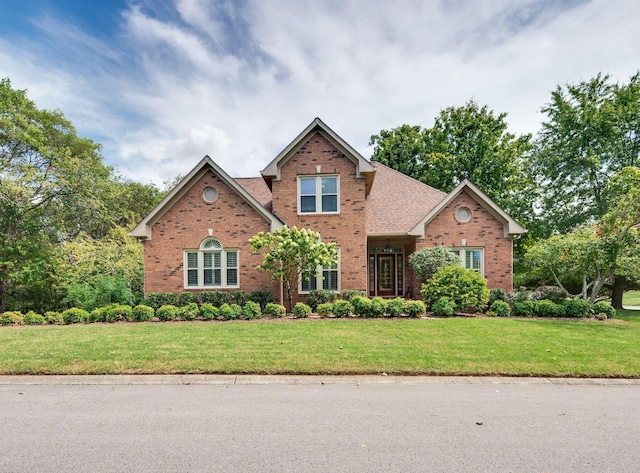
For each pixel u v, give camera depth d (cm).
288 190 1552
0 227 1939
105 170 2528
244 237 1480
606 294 2062
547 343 834
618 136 2238
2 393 566
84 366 672
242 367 663
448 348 787
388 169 2084
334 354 739
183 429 432
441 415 474
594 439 409
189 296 1430
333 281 1534
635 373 645
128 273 1795
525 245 2484
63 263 1858
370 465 348
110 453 375
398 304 1191
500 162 2708
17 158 2078
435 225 1598
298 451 377
